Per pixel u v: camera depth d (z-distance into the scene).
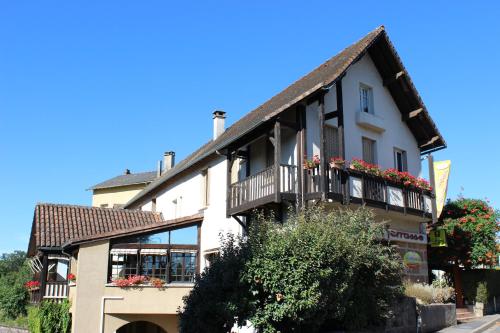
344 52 19.81
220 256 11.86
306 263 10.50
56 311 19.00
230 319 10.95
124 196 45.47
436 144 20.31
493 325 17.19
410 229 19.12
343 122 17.42
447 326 16.16
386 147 19.12
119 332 21.61
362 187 15.97
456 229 21.28
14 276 27.45
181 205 24.53
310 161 15.43
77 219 23.30
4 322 25.28
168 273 18.97
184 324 11.89
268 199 15.45
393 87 19.61
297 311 10.41
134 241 18.77
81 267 17.73
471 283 20.83
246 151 18.75
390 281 12.65
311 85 16.98
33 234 24.17
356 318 11.80
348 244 11.39
